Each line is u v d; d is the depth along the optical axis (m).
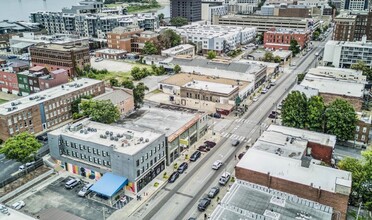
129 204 78.75
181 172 91.50
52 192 83.00
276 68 188.00
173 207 77.44
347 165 77.38
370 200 72.06
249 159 76.81
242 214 60.25
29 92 149.25
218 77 163.25
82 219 67.00
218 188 82.81
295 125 106.12
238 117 129.38
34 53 193.75
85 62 193.25
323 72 158.62
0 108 111.12
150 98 150.25
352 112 102.06
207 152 102.69
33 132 115.75
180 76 166.62
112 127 98.25
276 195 66.38
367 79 167.25
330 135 95.38
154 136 90.88
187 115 111.81
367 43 197.50
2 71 155.25
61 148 92.94
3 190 82.56
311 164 74.12
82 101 117.38
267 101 146.50
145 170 85.25
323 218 59.56
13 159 89.12
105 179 82.44
